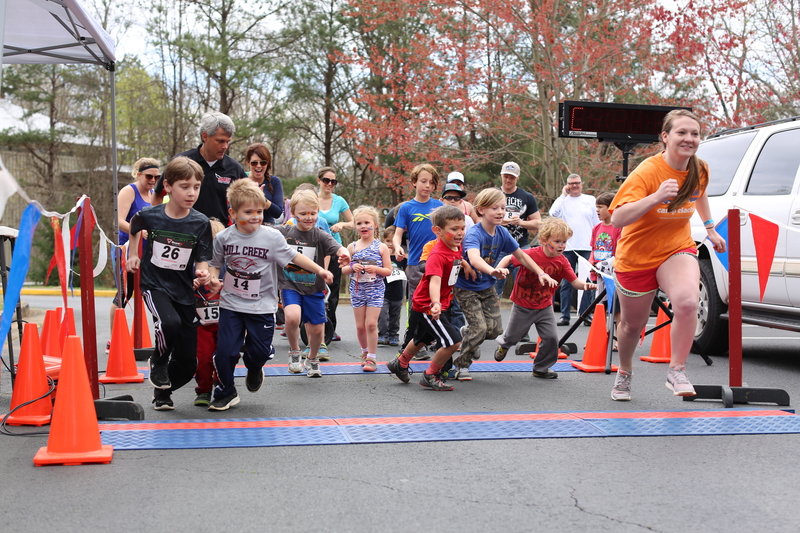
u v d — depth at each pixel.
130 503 3.38
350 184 27.47
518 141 18.16
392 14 17.62
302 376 6.92
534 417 5.05
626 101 17.00
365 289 7.19
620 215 5.01
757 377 6.82
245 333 5.55
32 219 3.74
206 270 5.15
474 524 3.15
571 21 17.80
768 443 4.45
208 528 3.09
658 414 5.13
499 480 3.73
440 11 16.61
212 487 3.60
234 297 5.36
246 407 5.52
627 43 16.02
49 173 27.22
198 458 4.09
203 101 27.73
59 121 26.94
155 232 5.21
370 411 5.39
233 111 27.23
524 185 21.06
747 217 7.50
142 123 27.41
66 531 3.06
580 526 3.13
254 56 25.20
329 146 27.05
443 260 6.03
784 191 7.21
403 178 18.27
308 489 3.58
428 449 4.30
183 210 5.26
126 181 29.56
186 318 5.28
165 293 5.22
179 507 3.33
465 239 6.54
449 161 17.67
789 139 7.47
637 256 5.35
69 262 5.32
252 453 4.20
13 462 4.01
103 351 8.43
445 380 6.67
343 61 18.33
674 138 5.02
